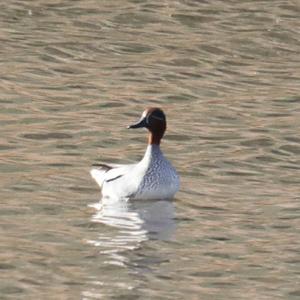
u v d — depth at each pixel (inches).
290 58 1223.5
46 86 1070.4
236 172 865.5
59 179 822.5
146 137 942.4
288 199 799.7
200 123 993.5
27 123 960.3
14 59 1138.0
